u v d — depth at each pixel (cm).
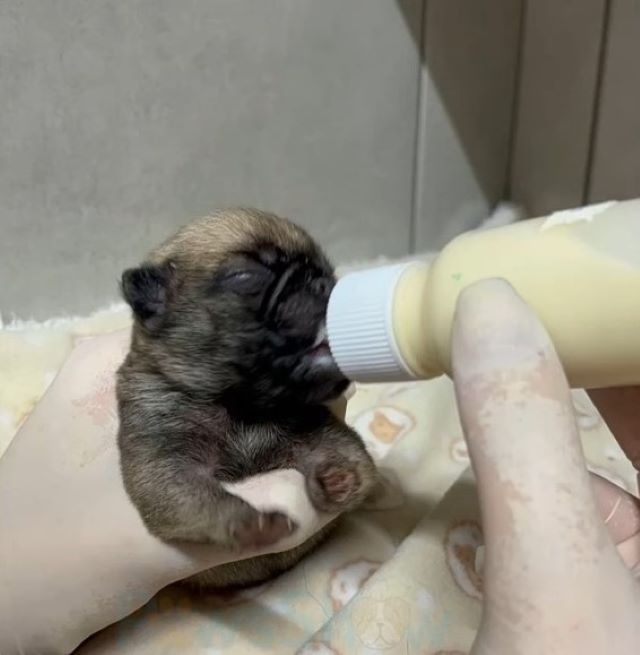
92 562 22
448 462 29
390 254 40
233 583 25
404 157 38
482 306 14
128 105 32
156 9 31
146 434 23
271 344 22
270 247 23
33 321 34
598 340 15
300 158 36
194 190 34
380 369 17
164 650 23
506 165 41
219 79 33
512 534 13
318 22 34
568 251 15
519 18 38
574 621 13
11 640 23
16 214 32
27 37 30
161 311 23
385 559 26
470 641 22
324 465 22
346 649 22
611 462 28
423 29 36
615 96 35
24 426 25
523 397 13
